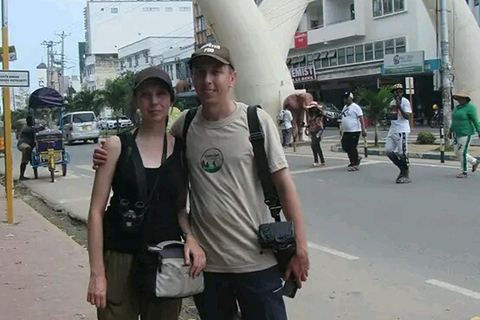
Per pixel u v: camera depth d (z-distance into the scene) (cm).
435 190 1124
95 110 6216
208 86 311
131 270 321
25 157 1697
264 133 315
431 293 558
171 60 7812
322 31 4353
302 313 516
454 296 548
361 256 702
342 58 4325
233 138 314
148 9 10512
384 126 3284
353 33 4112
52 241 827
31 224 966
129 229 313
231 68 319
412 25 3784
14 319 513
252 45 2441
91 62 10431
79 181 1617
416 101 3909
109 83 6134
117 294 321
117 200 320
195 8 7362
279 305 322
